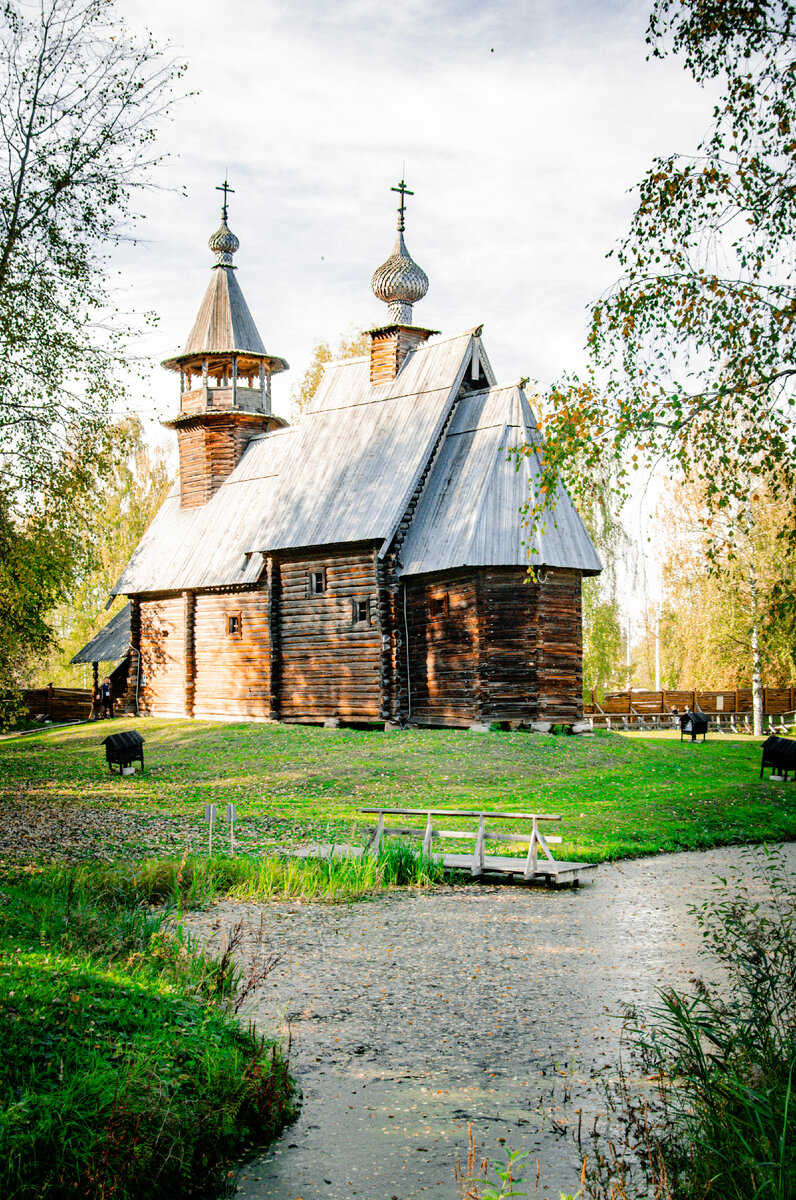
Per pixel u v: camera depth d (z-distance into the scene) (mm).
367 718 31281
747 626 39250
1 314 17109
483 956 10586
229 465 41562
